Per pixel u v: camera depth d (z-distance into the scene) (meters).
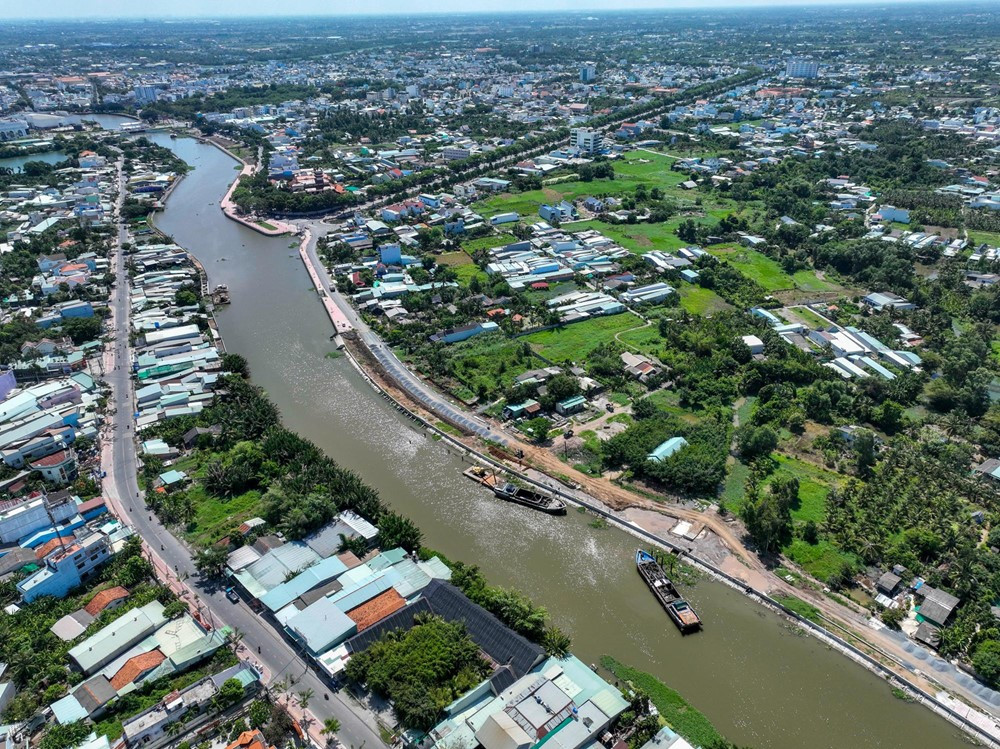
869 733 91.75
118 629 102.50
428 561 118.06
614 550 125.25
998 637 102.00
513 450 152.50
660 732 88.38
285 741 88.62
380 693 95.00
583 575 119.19
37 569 116.19
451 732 87.50
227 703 92.44
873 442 143.25
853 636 105.31
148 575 116.75
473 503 138.12
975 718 92.31
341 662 97.94
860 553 120.62
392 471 148.75
